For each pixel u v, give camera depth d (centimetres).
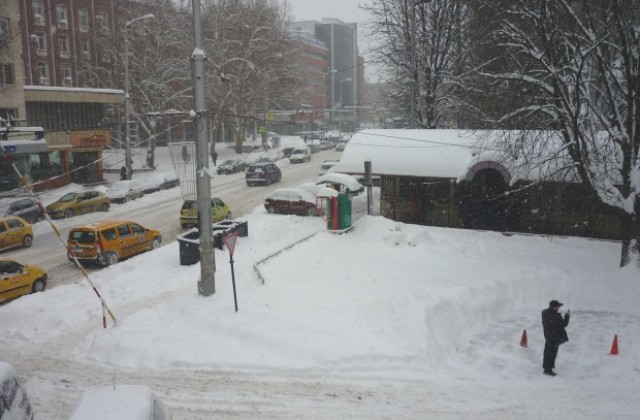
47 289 1881
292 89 7181
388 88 5294
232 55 5700
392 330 1286
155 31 5222
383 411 1000
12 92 4072
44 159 4297
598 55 1753
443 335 1332
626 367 1201
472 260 2016
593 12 1967
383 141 2850
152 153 5238
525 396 1066
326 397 1054
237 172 5122
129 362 1239
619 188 2138
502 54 2275
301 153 5762
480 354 1282
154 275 1917
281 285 1661
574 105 1866
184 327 1376
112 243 2164
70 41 6197
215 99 5706
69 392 1108
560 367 1203
